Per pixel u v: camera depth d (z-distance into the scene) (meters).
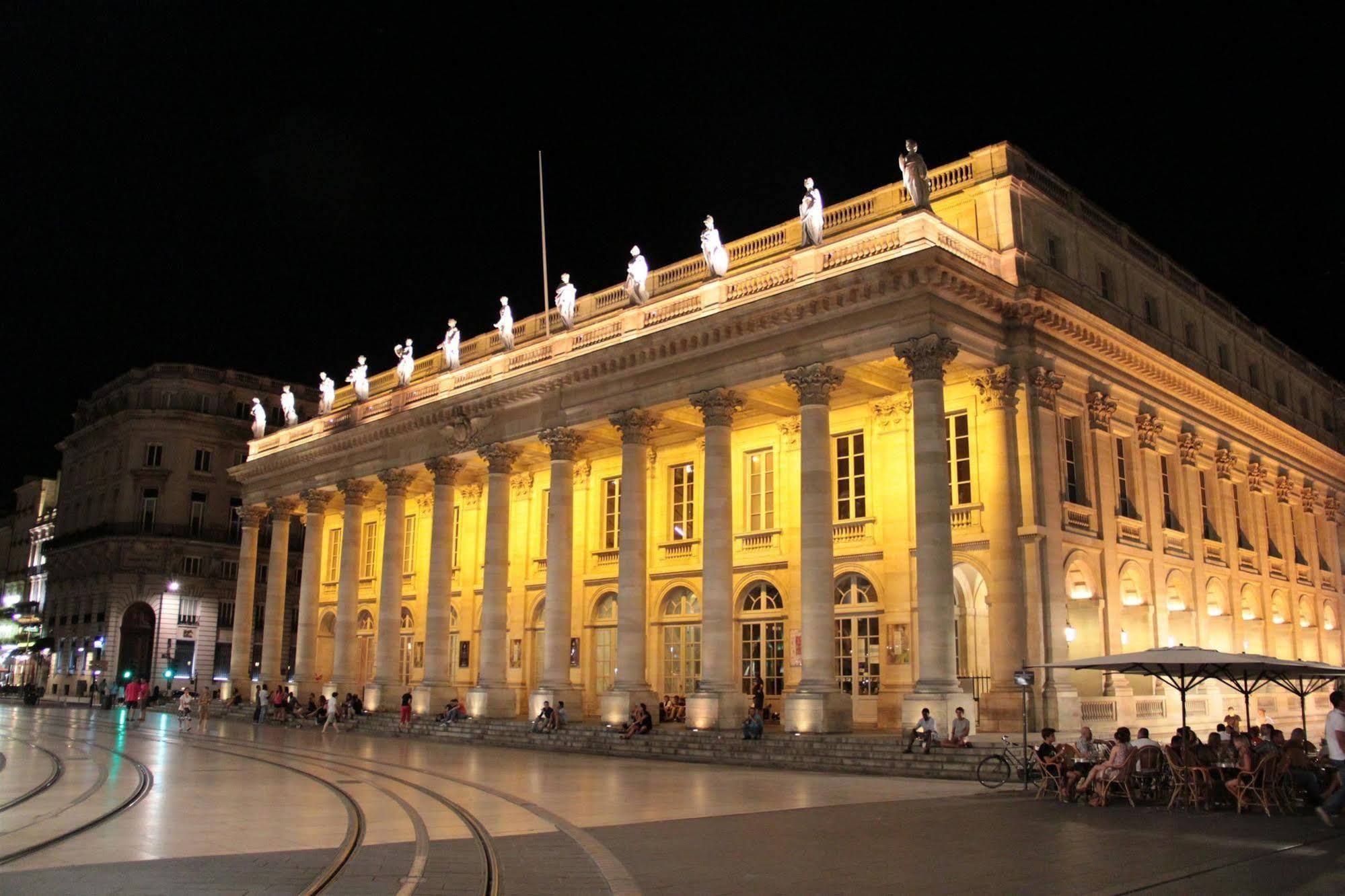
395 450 46.72
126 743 32.62
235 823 15.72
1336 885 11.29
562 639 37.44
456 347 45.91
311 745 33.41
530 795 19.94
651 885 11.22
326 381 54.03
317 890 10.83
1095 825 16.02
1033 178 33.56
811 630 29.64
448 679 42.78
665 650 39.41
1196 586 36.94
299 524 74.12
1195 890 10.98
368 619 53.38
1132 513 34.66
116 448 71.06
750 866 12.37
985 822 16.34
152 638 66.88
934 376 28.23
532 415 40.03
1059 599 29.61
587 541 42.84
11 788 20.05
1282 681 28.27
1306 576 46.97
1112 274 36.72
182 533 68.25
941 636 27.17
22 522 95.38
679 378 34.69
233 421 71.44
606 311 41.22
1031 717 28.22
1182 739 20.11
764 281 33.44
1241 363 45.44
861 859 12.85
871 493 34.06
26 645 76.69
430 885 11.16
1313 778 18.27
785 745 27.91
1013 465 30.23
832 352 30.58
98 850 13.34
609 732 32.88
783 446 36.72
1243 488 43.09
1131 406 35.81
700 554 38.47
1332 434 53.66
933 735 25.50
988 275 29.48
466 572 47.97
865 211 34.31
